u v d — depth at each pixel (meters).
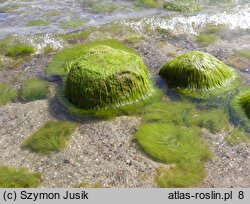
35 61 2.00
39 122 1.55
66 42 2.18
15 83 1.81
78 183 1.26
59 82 1.80
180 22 2.39
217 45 2.14
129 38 2.22
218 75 1.72
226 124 1.51
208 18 2.43
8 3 2.66
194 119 1.53
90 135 1.46
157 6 2.64
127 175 1.29
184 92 1.68
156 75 1.82
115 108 1.58
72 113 1.58
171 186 1.25
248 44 2.14
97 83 1.55
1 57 2.03
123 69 1.59
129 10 2.57
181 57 1.75
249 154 1.38
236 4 2.63
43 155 1.38
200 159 1.35
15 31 2.29
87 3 2.67
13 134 1.48
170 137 1.44
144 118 1.54
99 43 2.14
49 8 2.59
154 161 1.34
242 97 1.64
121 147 1.40
